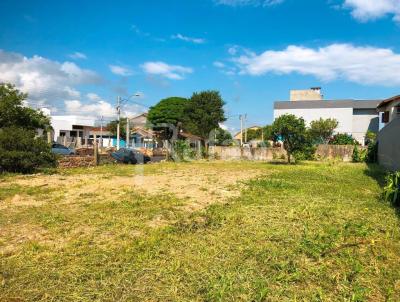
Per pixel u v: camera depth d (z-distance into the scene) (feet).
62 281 11.53
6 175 40.45
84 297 10.48
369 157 75.51
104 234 17.17
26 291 10.82
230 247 15.07
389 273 12.55
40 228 18.06
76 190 30.78
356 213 22.16
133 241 15.83
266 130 75.31
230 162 77.56
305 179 40.88
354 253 14.55
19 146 43.39
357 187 34.47
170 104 137.28
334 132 131.23
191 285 11.30
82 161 57.11
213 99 129.49
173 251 14.49
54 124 145.48
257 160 88.07
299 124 71.97
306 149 73.61
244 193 29.96
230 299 10.42
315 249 14.71
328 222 19.65
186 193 30.14
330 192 30.86
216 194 29.73
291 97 166.81
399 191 25.16
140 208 23.15
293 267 12.79
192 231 17.69
